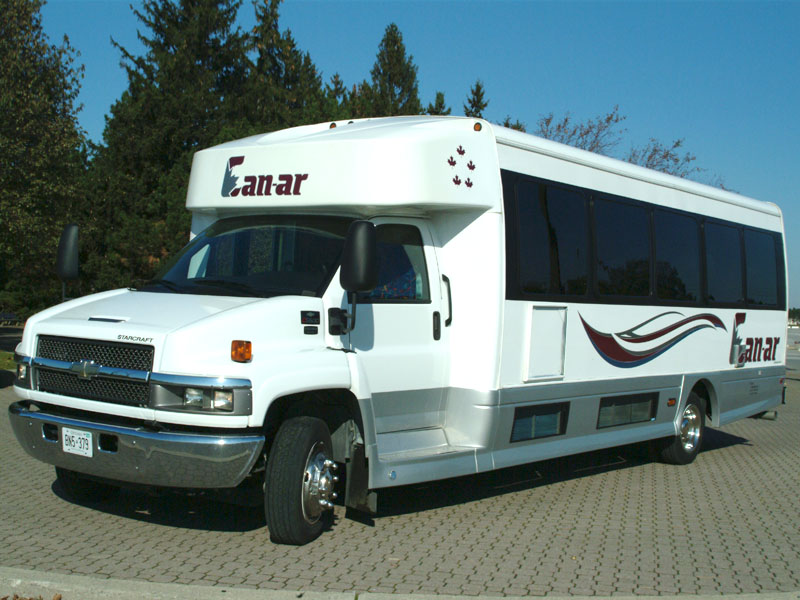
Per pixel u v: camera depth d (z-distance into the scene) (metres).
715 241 10.21
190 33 34.09
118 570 4.99
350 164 6.24
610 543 6.18
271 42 36.06
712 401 10.17
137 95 33.06
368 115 30.08
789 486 8.65
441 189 6.40
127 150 29.28
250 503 5.71
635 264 8.69
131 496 6.83
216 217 7.16
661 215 9.20
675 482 8.70
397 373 6.35
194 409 5.07
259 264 6.32
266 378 5.21
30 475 7.46
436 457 6.39
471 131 6.79
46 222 18.12
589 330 7.94
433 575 5.21
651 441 9.77
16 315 38.16
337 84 39.75
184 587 4.65
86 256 28.52
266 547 5.59
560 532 6.43
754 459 10.37
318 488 5.66
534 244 7.26
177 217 23.80
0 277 20.14
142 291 6.25
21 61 17.69
